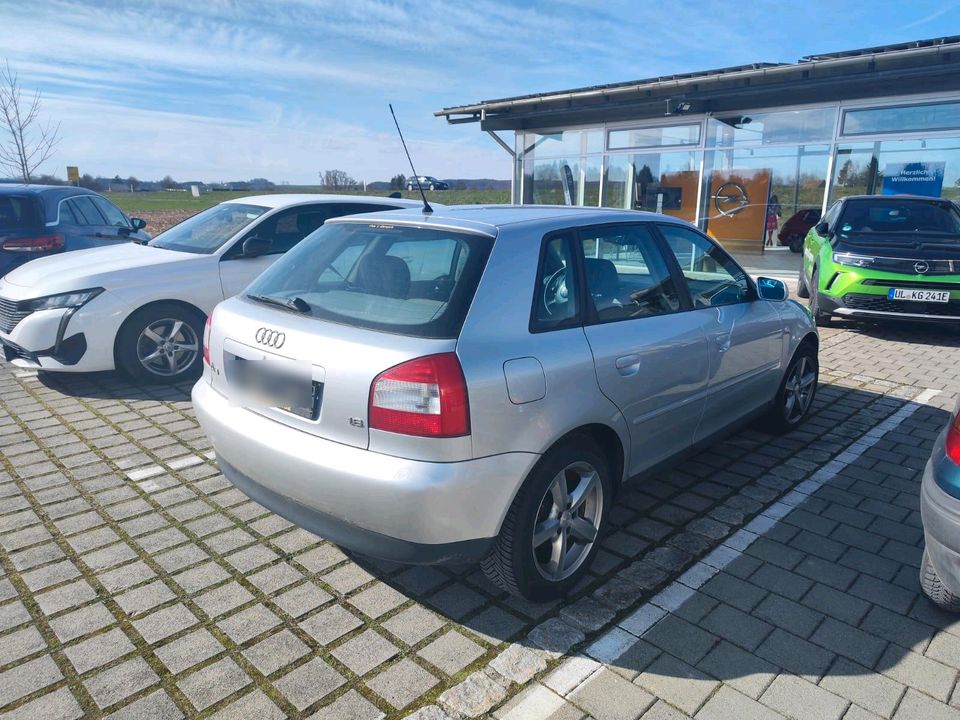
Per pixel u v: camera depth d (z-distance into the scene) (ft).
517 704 8.04
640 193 48.65
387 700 8.11
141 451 15.38
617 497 11.34
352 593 10.21
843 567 11.07
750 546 11.70
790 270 43.98
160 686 8.31
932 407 19.12
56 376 21.29
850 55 36.37
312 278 10.55
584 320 10.23
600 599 10.15
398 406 8.20
